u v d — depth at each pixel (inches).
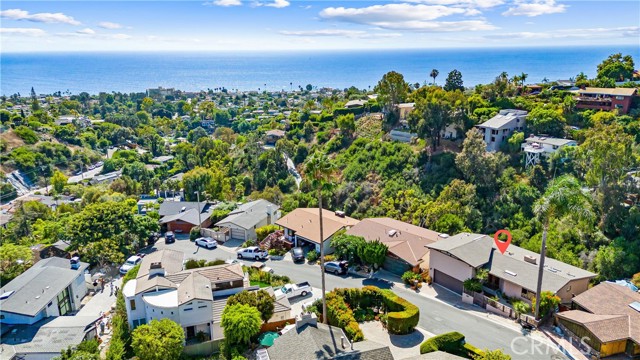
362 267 2353.6
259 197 3902.6
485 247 2090.3
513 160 3275.1
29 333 1759.4
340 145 4601.4
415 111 3730.3
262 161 4741.6
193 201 3914.9
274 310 1835.6
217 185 4190.5
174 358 1626.5
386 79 4471.0
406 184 3393.2
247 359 1637.6
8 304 1834.4
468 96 4434.1
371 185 3558.1
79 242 2598.4
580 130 3324.3
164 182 4936.0
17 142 6299.2
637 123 3253.0
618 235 2420.0
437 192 3161.9
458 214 2751.0
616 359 1492.4
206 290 1870.1
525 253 2073.1
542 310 1716.3
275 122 7691.9
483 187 2999.5
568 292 1822.1
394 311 1808.6
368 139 4276.6
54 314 1952.5
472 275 1959.9
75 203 4318.4
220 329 1827.0
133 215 2874.0
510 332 1699.1
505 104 4020.7
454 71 5147.6
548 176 2974.9
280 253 2640.3
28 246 2883.9
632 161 2578.7
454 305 1936.5
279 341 1545.3
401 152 3681.1
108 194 4092.0
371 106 5438.0
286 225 2822.3
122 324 1782.7
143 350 1584.6
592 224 2375.7
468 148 3031.5
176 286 1903.3
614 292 1717.5
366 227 2615.7
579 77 4904.0
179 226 3225.9
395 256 2295.8
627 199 2556.6
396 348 1616.6
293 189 4205.2
